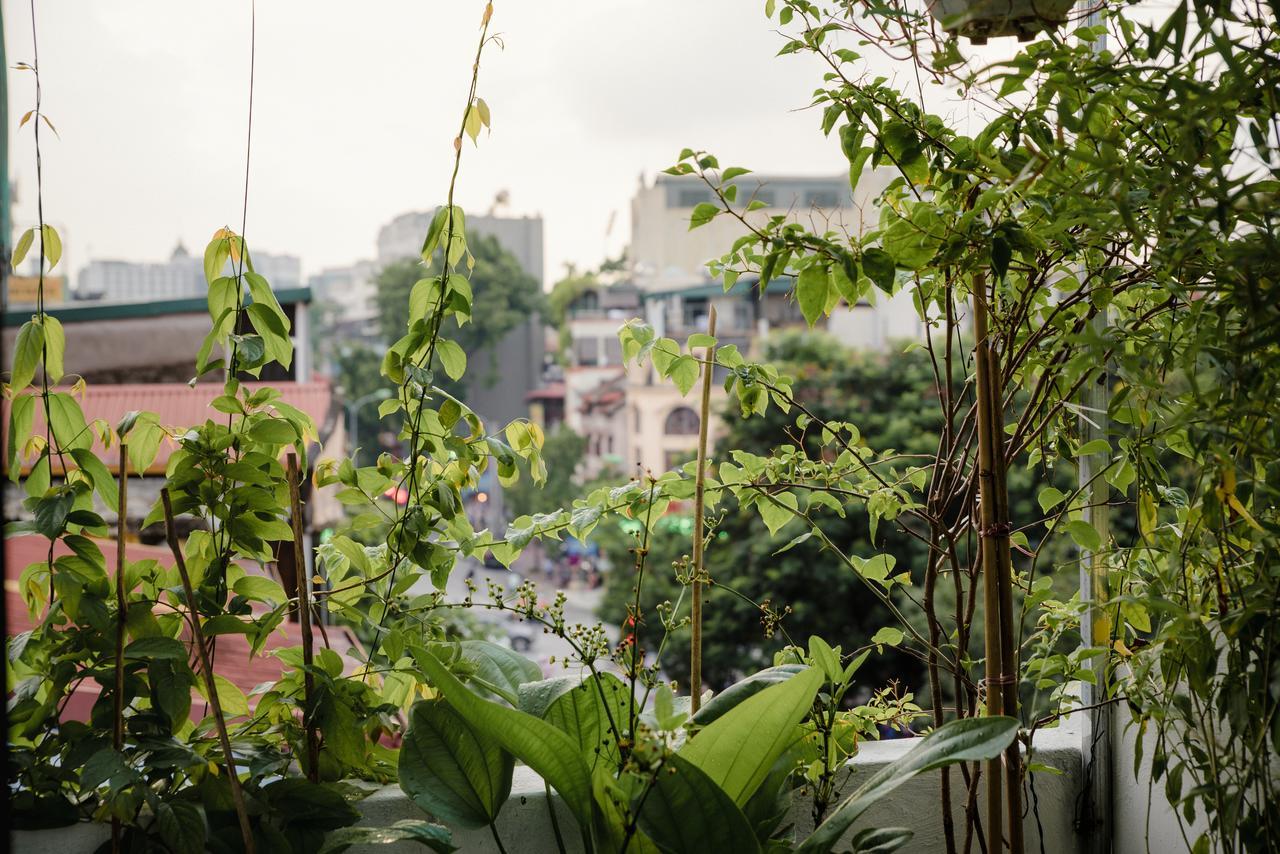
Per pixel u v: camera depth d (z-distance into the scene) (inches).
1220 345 48.7
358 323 1600.6
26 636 57.3
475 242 1477.6
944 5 52.2
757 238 56.4
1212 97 45.1
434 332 61.9
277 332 60.9
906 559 490.0
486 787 59.5
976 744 51.8
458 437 61.6
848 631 493.7
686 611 65.2
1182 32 43.6
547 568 956.0
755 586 498.6
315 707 60.1
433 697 63.9
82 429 58.9
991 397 57.4
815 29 55.9
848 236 56.2
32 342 57.5
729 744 56.9
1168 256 48.6
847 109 56.0
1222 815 51.0
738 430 515.2
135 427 60.2
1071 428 66.9
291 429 59.7
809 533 66.6
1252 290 45.3
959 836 68.9
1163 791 65.0
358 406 996.6
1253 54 45.7
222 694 63.0
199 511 60.8
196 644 56.9
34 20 57.0
